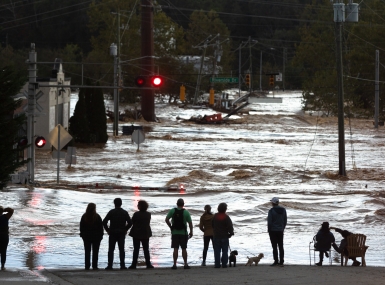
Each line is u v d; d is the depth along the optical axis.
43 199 94.19
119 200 53.59
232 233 54.34
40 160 154.50
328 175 135.62
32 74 109.06
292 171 140.75
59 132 112.94
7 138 74.50
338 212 90.56
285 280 45.00
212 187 117.12
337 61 137.12
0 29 86.31
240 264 58.12
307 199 101.69
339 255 65.12
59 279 44.53
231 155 175.62
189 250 66.12
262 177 132.12
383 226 80.94
